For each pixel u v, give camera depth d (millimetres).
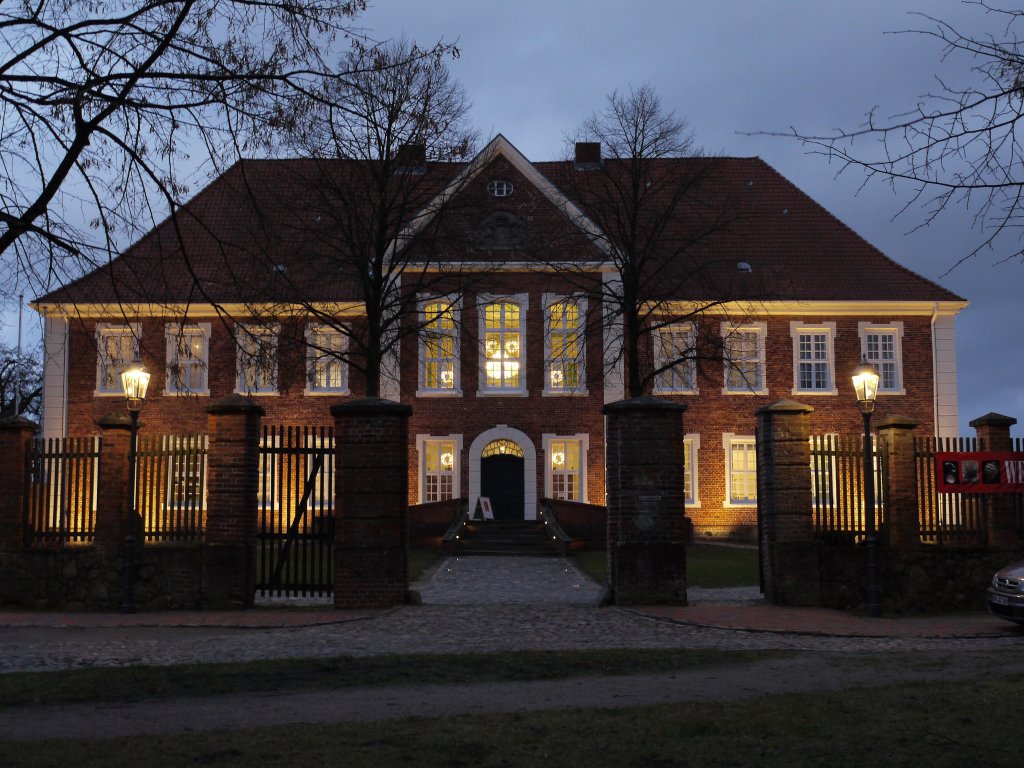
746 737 8156
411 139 29000
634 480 18656
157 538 18484
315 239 33344
